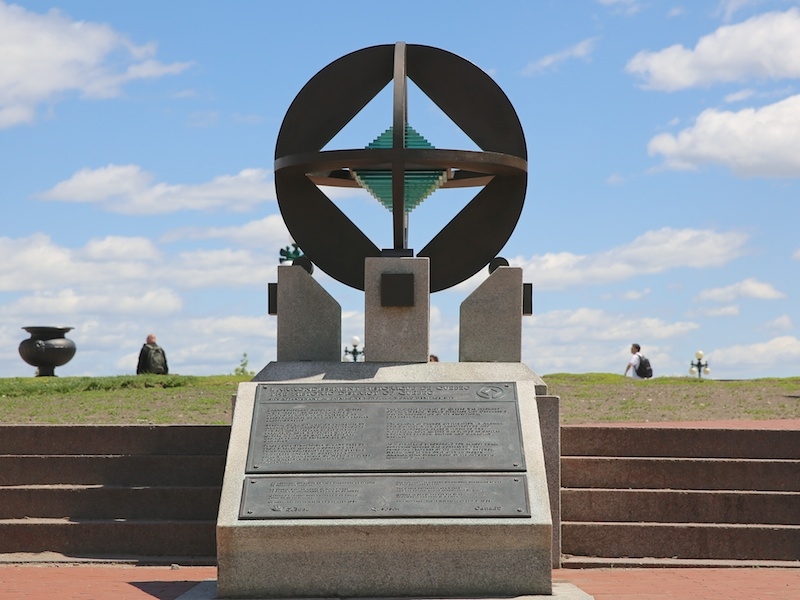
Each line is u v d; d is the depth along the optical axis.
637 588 9.52
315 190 12.98
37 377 24.98
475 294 12.36
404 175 12.54
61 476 11.98
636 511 11.52
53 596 8.92
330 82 12.95
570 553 11.31
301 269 12.47
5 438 12.27
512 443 9.57
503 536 8.95
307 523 8.93
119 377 21.16
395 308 12.03
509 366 11.72
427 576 8.96
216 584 9.35
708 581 9.98
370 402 9.95
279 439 9.63
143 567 10.75
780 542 11.18
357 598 8.91
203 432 12.19
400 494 9.15
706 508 11.50
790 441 12.02
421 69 13.02
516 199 12.81
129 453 12.20
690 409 17.77
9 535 11.26
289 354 12.43
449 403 9.94
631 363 25.97
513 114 12.76
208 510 11.49
